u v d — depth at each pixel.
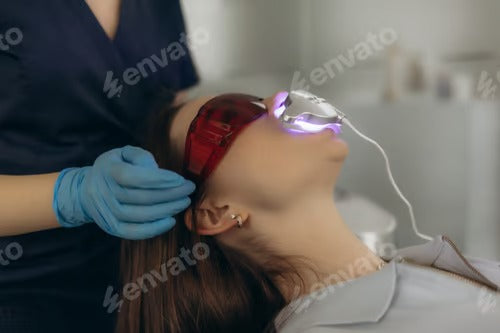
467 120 1.43
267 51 1.44
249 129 0.85
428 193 1.43
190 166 0.88
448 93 1.47
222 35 1.44
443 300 0.78
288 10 1.48
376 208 1.27
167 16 1.15
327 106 0.85
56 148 0.98
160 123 0.95
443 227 1.43
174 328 0.93
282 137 0.83
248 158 0.83
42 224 0.84
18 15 0.90
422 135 1.43
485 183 1.43
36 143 0.97
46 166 0.97
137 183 0.79
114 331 1.07
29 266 1.00
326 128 0.84
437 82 1.47
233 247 0.91
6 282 0.98
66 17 0.94
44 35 0.92
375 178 1.41
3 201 0.80
